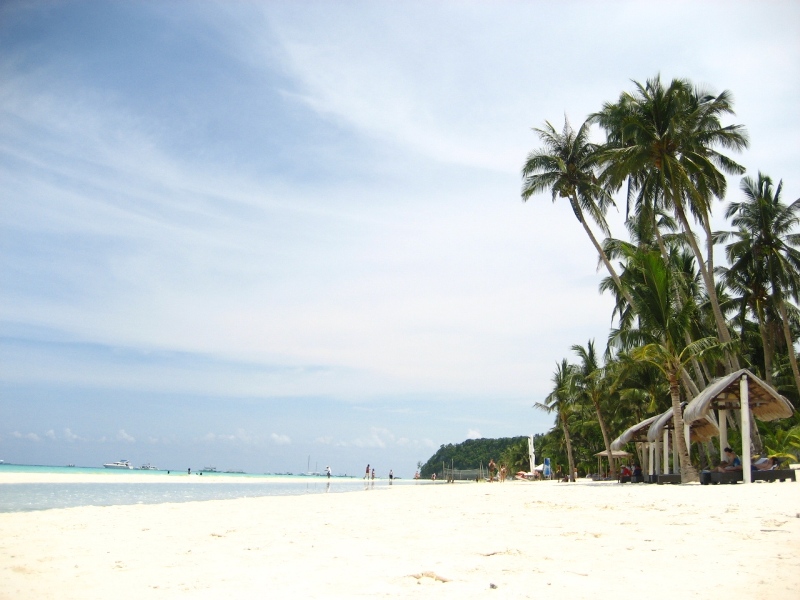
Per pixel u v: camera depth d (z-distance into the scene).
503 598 4.51
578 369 48.00
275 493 34.41
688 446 26.20
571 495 17.42
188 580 5.54
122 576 5.79
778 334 40.72
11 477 49.16
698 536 7.40
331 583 5.26
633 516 10.24
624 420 53.97
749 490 14.91
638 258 25.91
